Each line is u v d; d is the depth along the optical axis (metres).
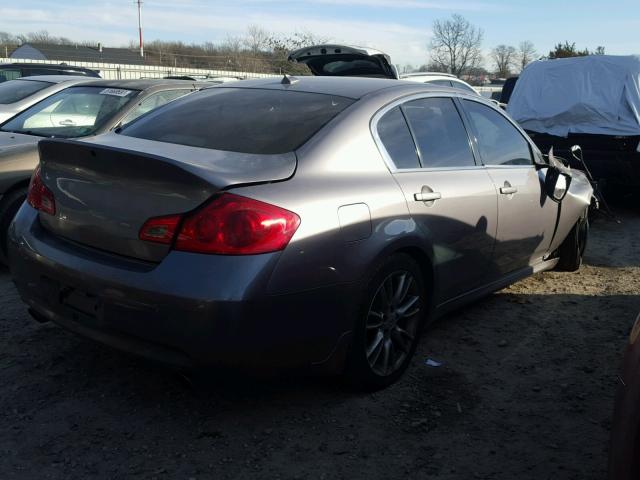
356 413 3.30
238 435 3.07
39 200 3.40
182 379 2.96
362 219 3.16
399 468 2.88
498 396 3.55
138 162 2.83
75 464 2.81
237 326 2.71
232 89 4.09
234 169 2.92
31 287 3.34
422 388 3.60
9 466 2.77
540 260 5.20
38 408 3.23
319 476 2.79
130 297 2.82
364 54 7.89
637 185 8.41
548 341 4.32
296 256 2.85
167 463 2.84
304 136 3.29
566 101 8.90
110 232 2.99
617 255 6.66
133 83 6.51
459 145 4.11
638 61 8.61
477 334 4.39
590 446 3.11
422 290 3.69
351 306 3.13
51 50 45.44
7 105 7.04
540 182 4.76
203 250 2.73
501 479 2.83
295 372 3.02
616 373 3.89
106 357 3.79
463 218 3.89
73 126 6.07
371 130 3.50
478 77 47.50
